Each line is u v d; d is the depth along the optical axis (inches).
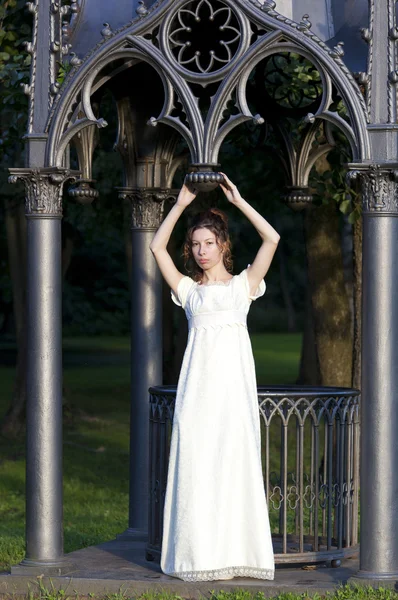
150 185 273.7
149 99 272.2
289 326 1845.5
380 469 211.3
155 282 274.2
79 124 226.1
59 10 230.8
